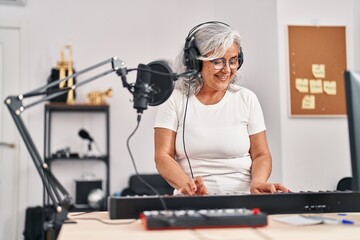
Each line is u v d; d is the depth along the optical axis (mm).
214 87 1661
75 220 1230
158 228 1066
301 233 1027
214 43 1585
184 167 1694
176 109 1702
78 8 3990
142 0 4090
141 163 3980
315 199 1321
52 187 1182
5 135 3830
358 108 1159
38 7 3932
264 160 1671
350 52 3209
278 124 3111
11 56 3873
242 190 1668
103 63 1256
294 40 3150
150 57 4074
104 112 3957
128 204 1237
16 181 3818
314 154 3125
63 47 3932
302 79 3141
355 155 1167
